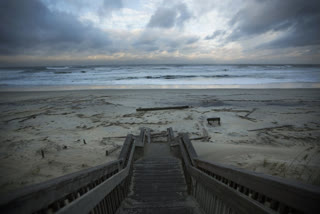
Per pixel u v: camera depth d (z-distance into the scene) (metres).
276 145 8.10
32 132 9.94
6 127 10.78
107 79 39.19
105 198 2.67
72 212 1.53
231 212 2.06
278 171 4.39
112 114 13.70
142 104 16.81
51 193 1.41
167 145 8.36
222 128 10.61
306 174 3.94
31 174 5.05
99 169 2.50
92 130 10.45
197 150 7.23
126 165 4.64
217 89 23.97
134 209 3.26
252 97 18.73
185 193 4.07
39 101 17.98
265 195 1.49
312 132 9.46
